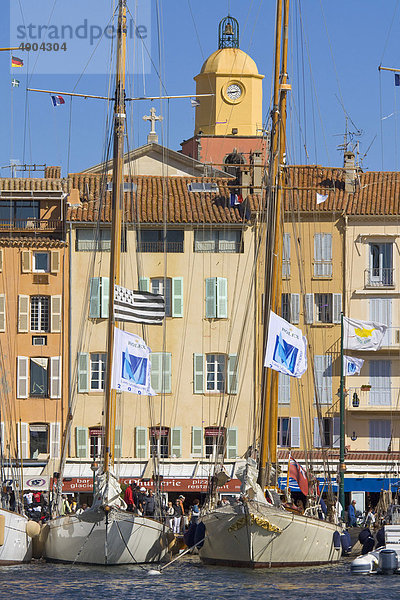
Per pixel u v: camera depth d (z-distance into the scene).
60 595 130.12
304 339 157.25
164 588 135.25
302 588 135.62
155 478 168.25
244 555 150.12
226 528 150.38
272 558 151.12
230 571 149.38
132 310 158.12
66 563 155.75
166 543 159.12
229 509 150.00
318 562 157.00
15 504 165.25
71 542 154.88
